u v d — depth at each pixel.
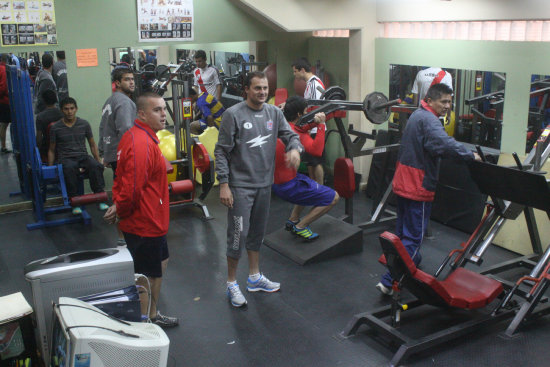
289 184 4.12
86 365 2.06
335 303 3.64
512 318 3.37
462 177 4.90
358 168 6.12
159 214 3.01
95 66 5.59
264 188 3.49
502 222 3.75
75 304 2.29
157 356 2.25
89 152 5.91
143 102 2.88
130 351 2.15
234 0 6.00
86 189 5.89
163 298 3.72
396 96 5.70
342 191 4.73
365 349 3.11
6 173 6.72
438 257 4.41
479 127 4.96
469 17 4.81
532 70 4.35
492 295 3.23
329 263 4.28
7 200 5.70
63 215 5.42
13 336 2.47
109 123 4.40
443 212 5.12
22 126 5.23
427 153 3.58
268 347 3.14
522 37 4.51
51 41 5.31
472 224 4.84
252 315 3.50
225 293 3.80
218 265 4.25
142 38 5.68
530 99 4.41
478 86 4.86
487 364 2.95
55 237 4.87
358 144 4.73
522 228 4.42
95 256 2.63
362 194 6.08
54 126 5.20
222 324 3.39
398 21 5.58
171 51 9.71
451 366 2.93
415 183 3.62
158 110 2.90
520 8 4.36
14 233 4.95
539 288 3.29
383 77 5.82
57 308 2.24
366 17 5.78
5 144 7.80
